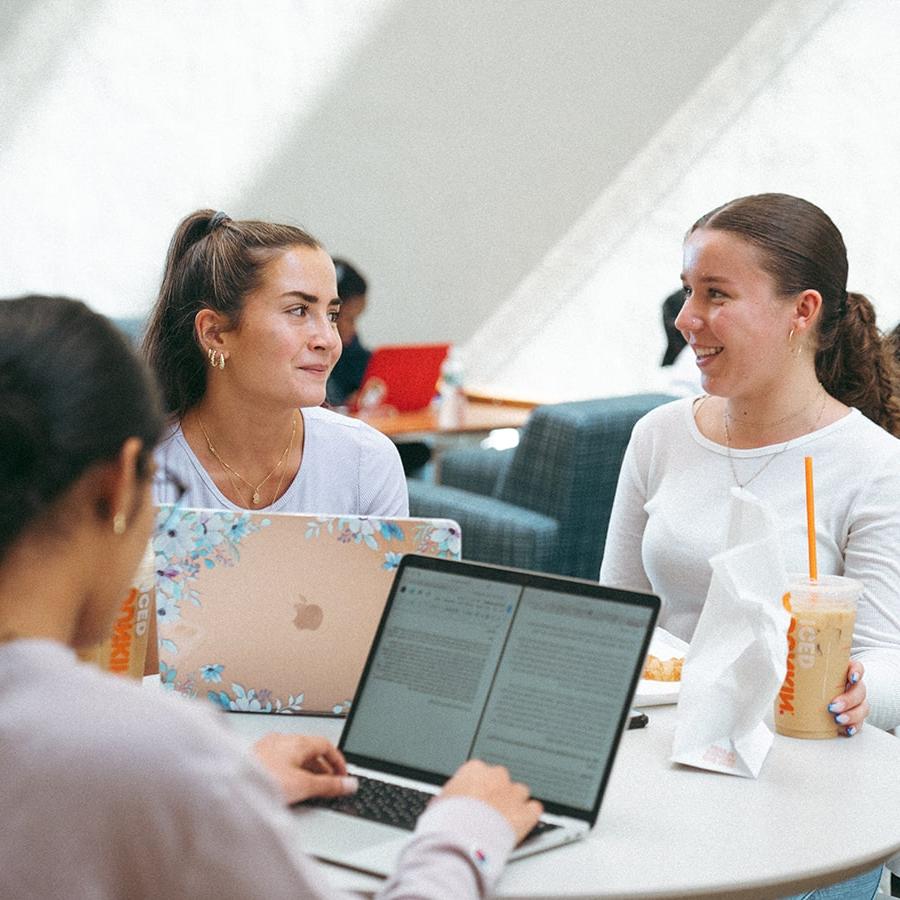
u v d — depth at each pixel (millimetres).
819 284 2137
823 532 2125
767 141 5648
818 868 1356
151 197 6203
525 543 4008
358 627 1799
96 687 971
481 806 1261
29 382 996
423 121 6270
